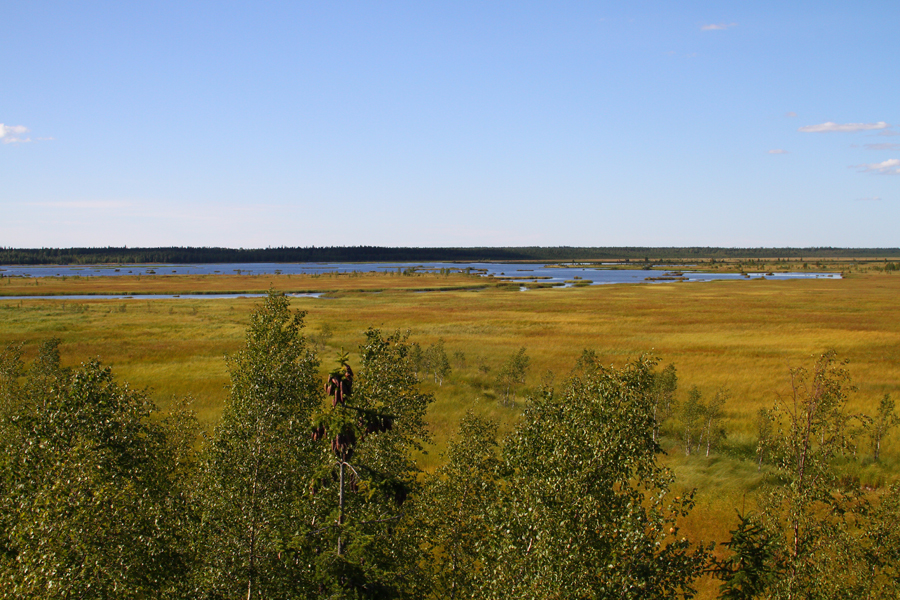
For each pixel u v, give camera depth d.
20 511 12.12
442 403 41.66
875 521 14.42
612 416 12.51
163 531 13.58
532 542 12.29
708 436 33.16
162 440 16.77
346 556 13.41
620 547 11.59
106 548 12.36
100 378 14.94
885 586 13.79
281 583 13.83
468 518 15.88
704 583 20.45
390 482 14.39
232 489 14.58
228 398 19.34
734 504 25.97
